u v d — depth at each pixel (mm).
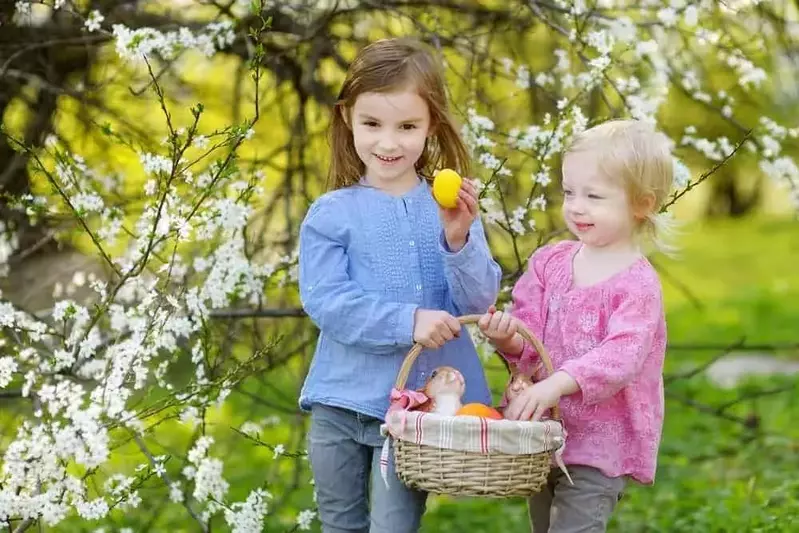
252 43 6277
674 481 7184
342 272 3973
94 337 4484
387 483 3832
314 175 6668
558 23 6059
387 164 3961
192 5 6684
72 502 4074
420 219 4070
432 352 3988
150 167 4414
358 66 3986
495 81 6395
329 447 4031
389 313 3826
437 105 4012
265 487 4629
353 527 4074
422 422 3541
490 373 8148
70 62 7047
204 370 4805
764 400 9875
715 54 6469
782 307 16219
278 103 6734
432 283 4043
